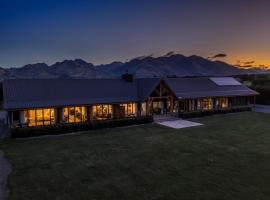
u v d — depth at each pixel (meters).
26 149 18.39
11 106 23.25
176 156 16.42
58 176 13.21
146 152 17.39
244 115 34.41
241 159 15.70
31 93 26.08
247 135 22.36
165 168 14.27
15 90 25.81
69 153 17.28
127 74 34.53
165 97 32.47
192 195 10.95
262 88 49.81
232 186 11.80
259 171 13.66
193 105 36.53
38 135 22.58
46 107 24.55
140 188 11.71
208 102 38.00
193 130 24.70
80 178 12.94
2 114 37.59
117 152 17.45
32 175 13.35
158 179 12.73
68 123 24.50
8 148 18.69
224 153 16.98
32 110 25.02
